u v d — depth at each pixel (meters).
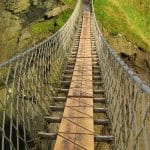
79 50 15.31
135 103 3.60
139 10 38.59
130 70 4.15
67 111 6.49
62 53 13.15
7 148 13.25
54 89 8.48
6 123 14.05
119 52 25.48
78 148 4.87
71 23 20.58
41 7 27.36
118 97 5.39
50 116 6.59
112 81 6.96
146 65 25.34
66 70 11.12
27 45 24.77
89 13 30.73
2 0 27.38
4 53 24.91
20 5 27.09
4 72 15.93
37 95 6.96
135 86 3.61
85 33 21.31
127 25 29.17
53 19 26.77
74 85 8.62
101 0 32.34
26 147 4.86
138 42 26.47
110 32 26.75
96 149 12.39
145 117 3.00
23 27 26.44
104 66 9.89
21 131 12.38
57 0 28.27
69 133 5.43
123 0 37.06
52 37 9.72
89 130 5.55
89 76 9.73
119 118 4.84
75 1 29.16
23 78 5.41
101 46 12.45
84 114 6.31
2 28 26.34
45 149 8.91
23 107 5.23
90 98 7.43
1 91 15.90
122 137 4.57
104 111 6.86
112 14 30.44
